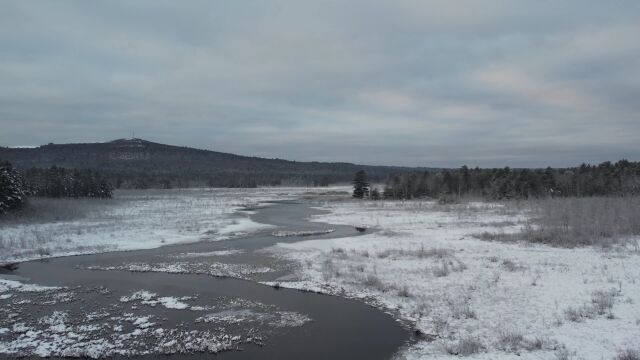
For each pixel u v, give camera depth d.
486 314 12.62
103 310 14.17
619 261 17.42
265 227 36.19
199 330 12.41
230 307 14.47
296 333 12.12
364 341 11.46
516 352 9.89
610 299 12.52
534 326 11.39
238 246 26.64
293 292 16.14
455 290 15.04
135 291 16.48
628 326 10.66
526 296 13.80
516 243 23.25
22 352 10.95
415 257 20.73
